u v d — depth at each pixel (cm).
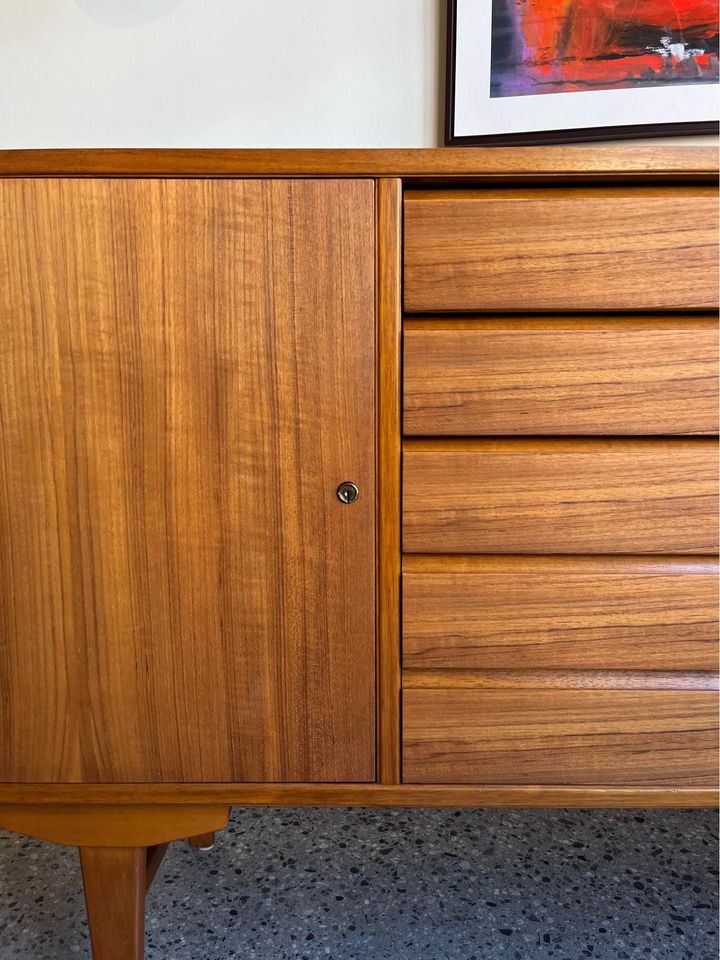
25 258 68
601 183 69
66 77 113
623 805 73
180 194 68
